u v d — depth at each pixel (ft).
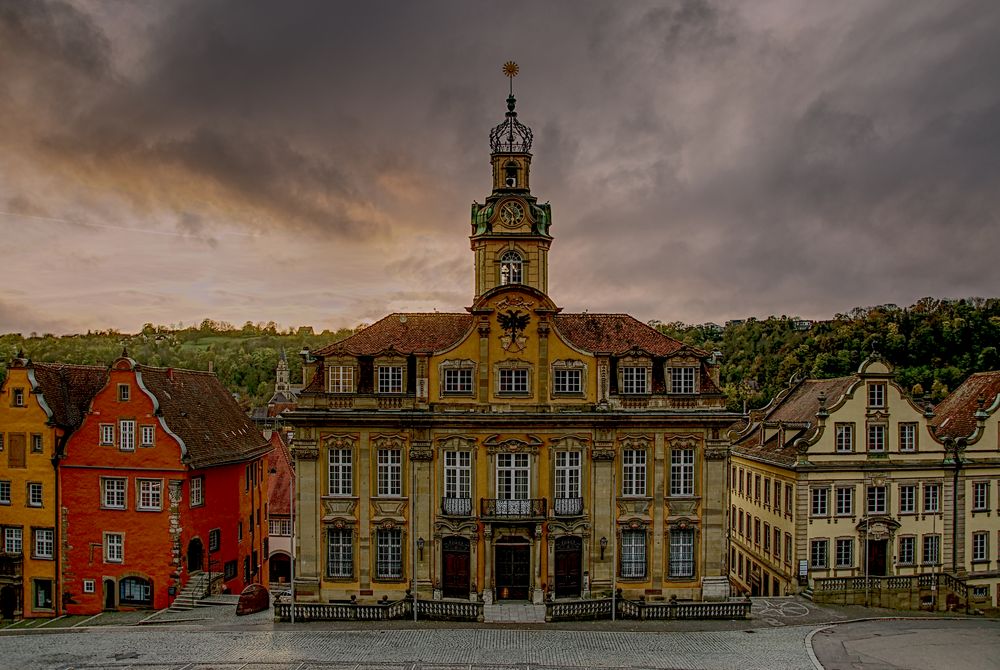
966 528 173.17
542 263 168.86
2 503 170.19
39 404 168.55
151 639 135.13
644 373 155.22
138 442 165.58
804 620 149.38
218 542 180.86
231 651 126.72
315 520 152.76
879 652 128.88
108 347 568.82
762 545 193.06
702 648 129.08
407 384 154.10
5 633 146.10
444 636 134.10
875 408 170.81
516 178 172.04
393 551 153.28
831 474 169.17
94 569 166.20
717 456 153.89
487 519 148.97
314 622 144.25
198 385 196.44
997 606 172.86
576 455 153.17
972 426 179.52
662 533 154.10
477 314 152.97
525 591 152.66
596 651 126.62
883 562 171.32
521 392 153.48
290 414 150.82
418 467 151.64
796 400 206.08
